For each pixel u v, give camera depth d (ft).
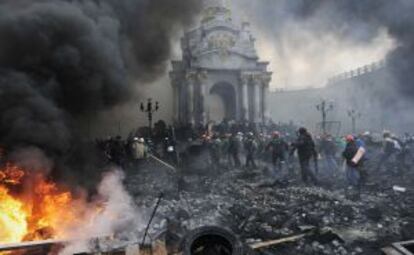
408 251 16.35
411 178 44.83
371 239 23.57
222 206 32.50
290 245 22.65
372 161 59.93
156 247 18.78
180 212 28.68
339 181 43.55
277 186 42.09
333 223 26.78
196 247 17.17
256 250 21.80
